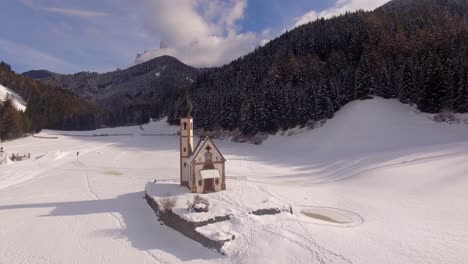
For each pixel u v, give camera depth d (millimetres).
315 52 140375
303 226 32219
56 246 31047
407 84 88062
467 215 33875
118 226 35844
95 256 29016
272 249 28000
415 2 199375
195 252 29531
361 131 80938
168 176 59969
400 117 82188
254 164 69438
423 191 41938
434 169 47781
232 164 68500
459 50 87500
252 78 137875
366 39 126625
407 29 117250
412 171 48688
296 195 43906
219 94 136250
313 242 28578
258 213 35125
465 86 75688
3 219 38312
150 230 35000
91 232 34281
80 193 49500
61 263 27828
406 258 25547
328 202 41250
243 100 115438
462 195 39000
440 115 78188
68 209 41781
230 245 29297
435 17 123750
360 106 91375
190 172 43531
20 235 33656
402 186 44594
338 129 85812
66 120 183125
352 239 29188
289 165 68125
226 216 33750
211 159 42781
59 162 76938
